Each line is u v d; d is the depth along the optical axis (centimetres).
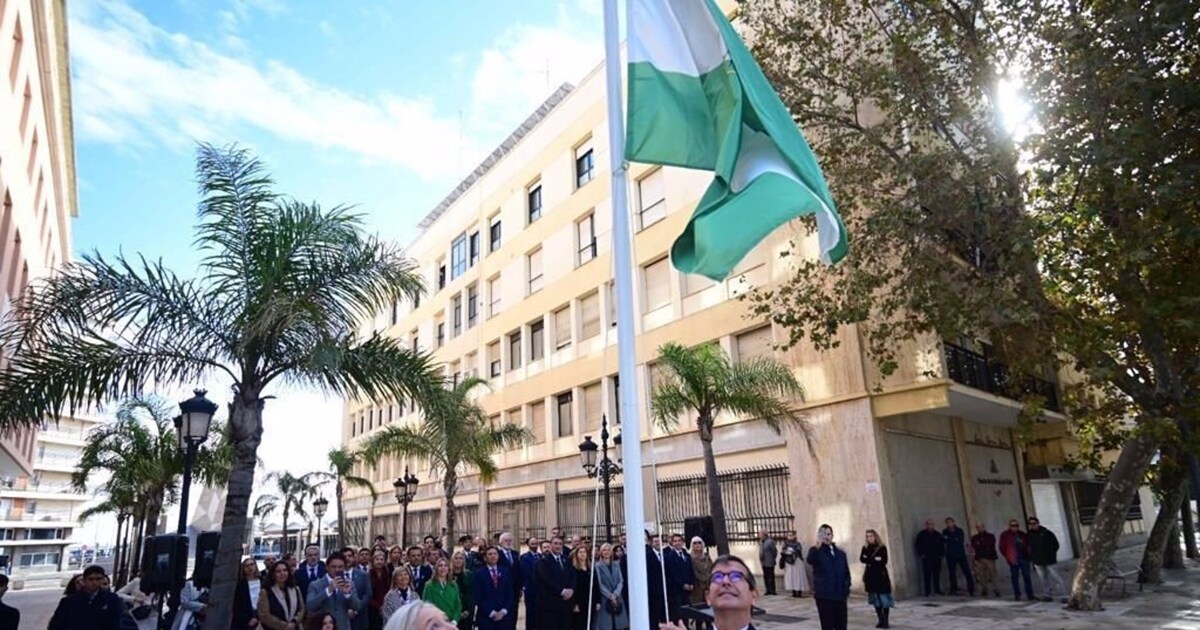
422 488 3428
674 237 2064
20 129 1706
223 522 791
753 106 442
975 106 1242
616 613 927
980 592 1551
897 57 1278
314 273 859
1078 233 1154
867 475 1540
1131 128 948
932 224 1180
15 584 4538
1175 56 998
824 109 1377
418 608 230
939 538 1525
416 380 905
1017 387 1334
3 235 1577
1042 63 1123
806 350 1695
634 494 353
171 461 1991
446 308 3444
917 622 1173
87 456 2153
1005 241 1115
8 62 1448
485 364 2989
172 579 946
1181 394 1149
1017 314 1069
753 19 1570
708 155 462
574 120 2625
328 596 791
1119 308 1221
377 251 909
